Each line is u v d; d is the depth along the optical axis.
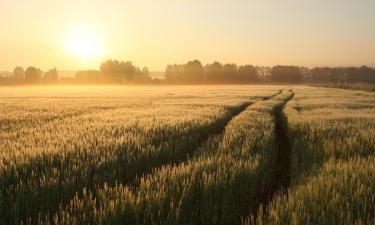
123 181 5.86
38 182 5.28
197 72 166.38
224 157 7.10
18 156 6.70
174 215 4.19
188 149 8.74
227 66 177.12
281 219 4.11
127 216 4.15
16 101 31.70
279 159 9.31
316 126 12.59
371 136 10.14
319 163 7.36
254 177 5.93
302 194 4.91
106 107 23.50
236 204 5.14
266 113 19.09
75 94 50.91
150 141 8.78
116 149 7.49
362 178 5.61
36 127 12.02
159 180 5.42
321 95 46.78
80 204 4.31
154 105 25.52
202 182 5.36
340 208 4.33
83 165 6.12
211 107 22.55
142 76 162.88
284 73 185.00
